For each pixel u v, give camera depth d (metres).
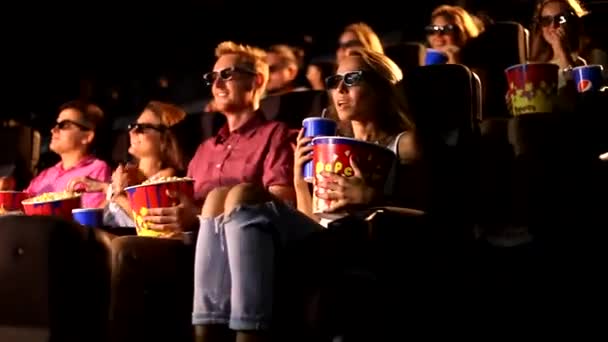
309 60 4.13
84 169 2.70
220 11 4.40
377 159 1.60
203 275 1.60
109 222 2.20
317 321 1.50
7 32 4.00
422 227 1.55
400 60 2.81
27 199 2.30
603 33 2.45
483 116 2.48
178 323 1.80
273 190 2.12
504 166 1.75
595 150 1.73
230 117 2.30
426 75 1.91
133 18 4.34
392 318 1.51
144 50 4.34
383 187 1.65
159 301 1.78
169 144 2.56
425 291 1.54
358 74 1.86
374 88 1.87
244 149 2.22
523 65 1.90
